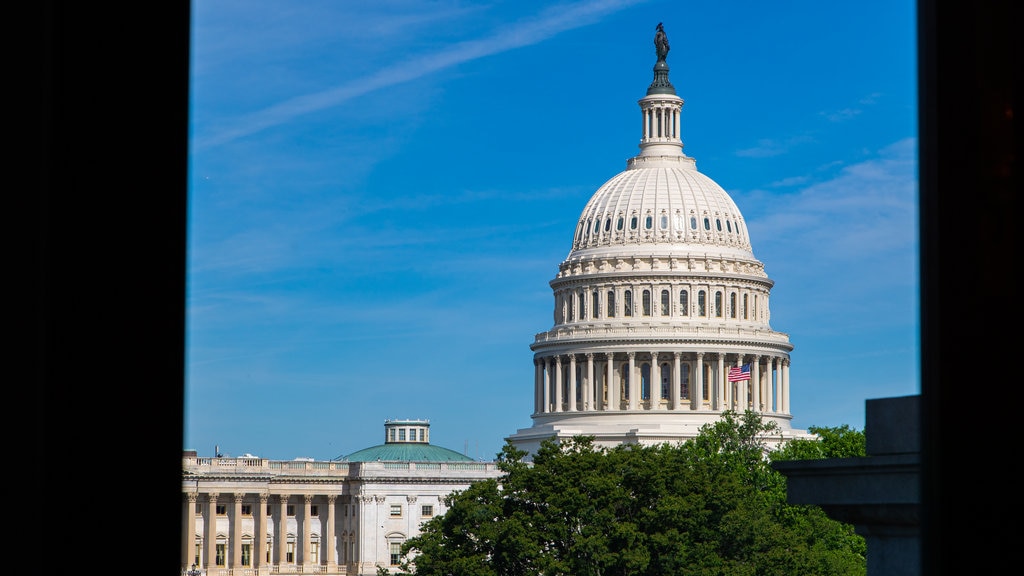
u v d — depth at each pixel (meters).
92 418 8.01
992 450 8.62
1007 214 8.67
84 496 7.96
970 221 8.71
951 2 8.79
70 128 8.02
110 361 8.05
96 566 7.97
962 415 8.67
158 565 8.12
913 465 23.09
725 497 112.12
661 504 108.00
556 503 109.50
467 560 108.56
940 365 8.75
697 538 111.31
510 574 110.88
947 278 8.76
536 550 106.38
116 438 8.05
